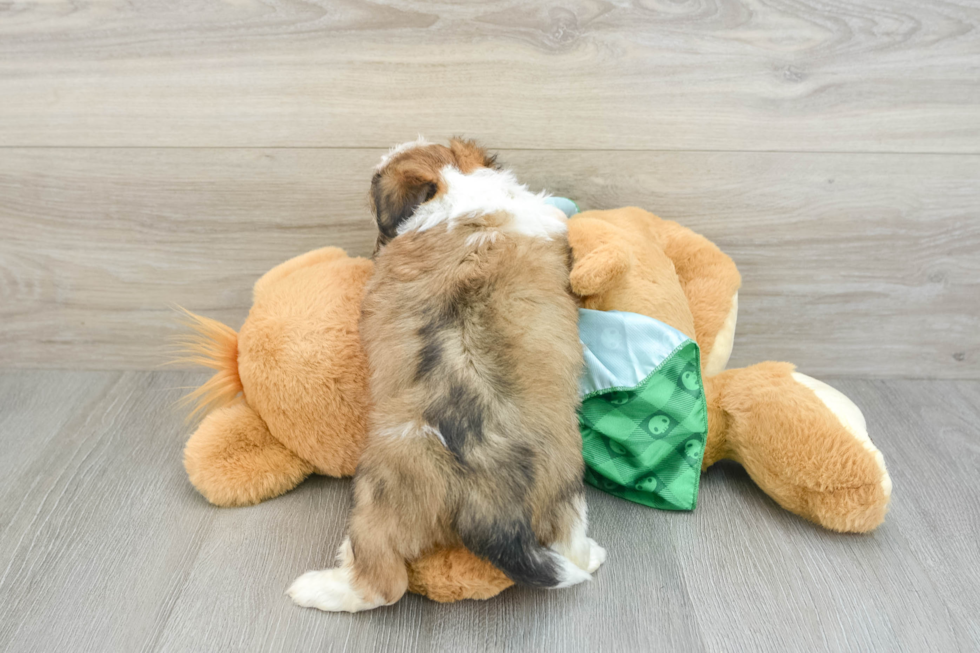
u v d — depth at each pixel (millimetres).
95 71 1320
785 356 1593
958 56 1289
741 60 1296
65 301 1552
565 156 1387
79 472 1294
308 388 1160
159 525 1173
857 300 1525
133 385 1568
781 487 1163
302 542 1142
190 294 1544
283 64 1310
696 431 1155
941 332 1555
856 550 1134
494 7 1251
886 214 1432
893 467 1328
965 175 1391
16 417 1449
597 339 1141
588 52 1290
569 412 1033
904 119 1344
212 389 1291
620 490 1248
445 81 1319
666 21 1264
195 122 1364
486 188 1144
